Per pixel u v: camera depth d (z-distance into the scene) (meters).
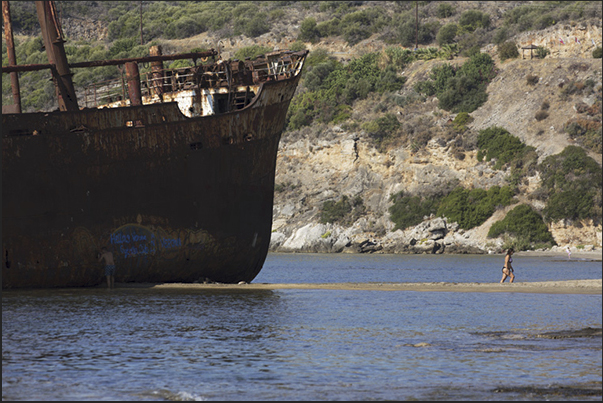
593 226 136.75
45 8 53.03
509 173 150.25
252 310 37.28
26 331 30.09
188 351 25.75
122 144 48.72
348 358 24.58
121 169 48.91
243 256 55.69
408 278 74.62
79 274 48.81
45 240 47.22
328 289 48.84
